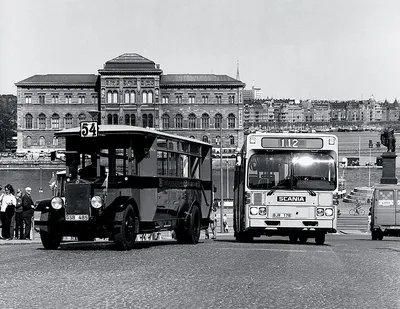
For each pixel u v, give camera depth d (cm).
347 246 2662
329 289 1291
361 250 2302
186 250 2114
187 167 2666
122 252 2005
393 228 4175
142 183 2186
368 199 10838
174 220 2502
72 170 2134
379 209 4191
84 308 1062
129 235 2088
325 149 2611
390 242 3384
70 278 1386
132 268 1562
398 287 1335
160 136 2292
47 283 1317
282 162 2617
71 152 2134
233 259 1800
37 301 1123
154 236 4641
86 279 1372
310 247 2447
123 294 1195
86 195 2055
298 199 2603
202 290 1250
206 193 2962
